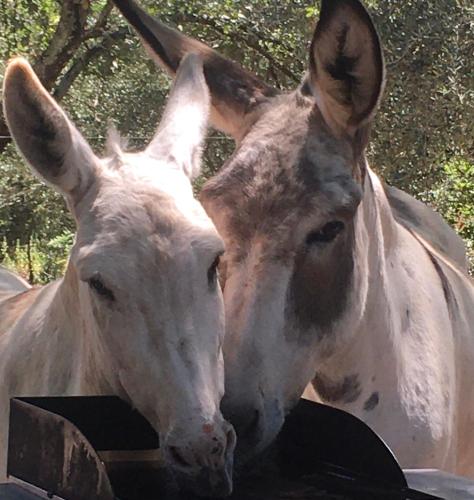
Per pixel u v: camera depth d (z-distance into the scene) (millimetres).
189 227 3107
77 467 2777
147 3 9492
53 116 3268
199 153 3531
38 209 10492
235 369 3594
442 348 4508
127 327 3080
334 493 3084
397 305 4379
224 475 3006
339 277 3855
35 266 12242
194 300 3078
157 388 3055
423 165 8906
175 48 4309
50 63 9539
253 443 3576
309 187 3740
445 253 5453
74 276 3605
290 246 3699
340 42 3867
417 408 4312
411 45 8656
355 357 4211
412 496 2934
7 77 3312
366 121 3902
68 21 9484
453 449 4555
